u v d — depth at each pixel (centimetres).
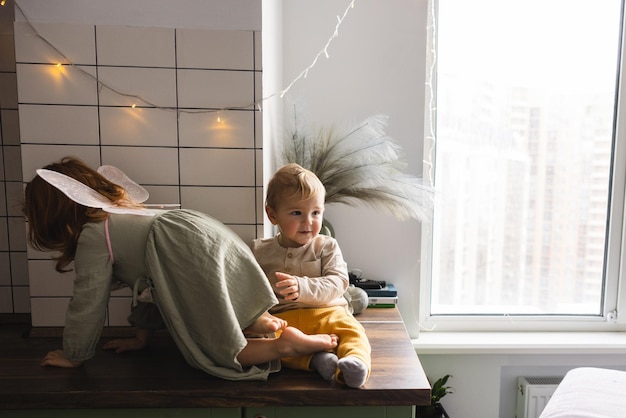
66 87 125
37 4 122
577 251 186
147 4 124
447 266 188
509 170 181
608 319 189
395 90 169
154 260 102
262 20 126
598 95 178
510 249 186
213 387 101
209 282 101
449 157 180
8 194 145
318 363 105
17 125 142
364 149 143
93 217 105
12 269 147
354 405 100
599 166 181
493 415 184
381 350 122
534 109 178
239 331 101
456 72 176
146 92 127
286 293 113
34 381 103
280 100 167
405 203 146
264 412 103
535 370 183
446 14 173
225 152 131
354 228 173
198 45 126
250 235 135
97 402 99
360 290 152
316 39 168
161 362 114
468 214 184
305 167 147
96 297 104
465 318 188
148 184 131
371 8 165
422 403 100
